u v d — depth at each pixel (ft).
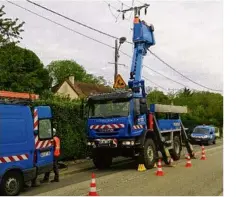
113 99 53.47
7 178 34.19
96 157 55.88
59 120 59.36
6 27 61.77
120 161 65.05
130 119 52.16
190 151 69.77
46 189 38.58
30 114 37.93
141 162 53.31
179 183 41.01
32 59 132.16
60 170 52.54
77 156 64.64
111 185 40.27
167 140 64.08
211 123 188.34
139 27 62.28
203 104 212.64
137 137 53.36
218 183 40.88
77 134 63.67
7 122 34.71
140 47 62.23
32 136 37.78
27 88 71.51
